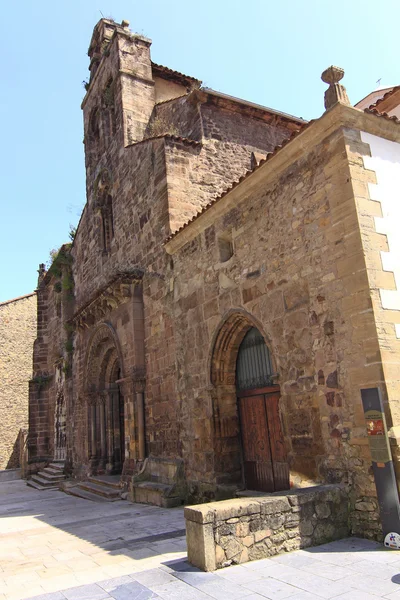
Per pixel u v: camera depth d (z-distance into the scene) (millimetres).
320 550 6375
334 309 7641
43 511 13734
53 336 28797
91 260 21312
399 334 7148
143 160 15805
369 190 7652
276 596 4969
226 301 10602
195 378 11781
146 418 14312
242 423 11000
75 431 22156
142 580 5898
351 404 7180
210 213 11117
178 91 19797
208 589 5316
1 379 35875
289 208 8844
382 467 6492
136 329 14828
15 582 6434
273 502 6492
